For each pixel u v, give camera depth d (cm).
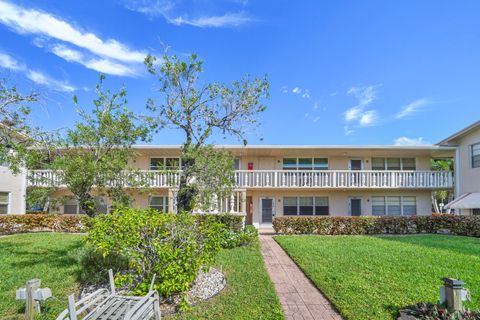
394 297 620
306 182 1939
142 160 2056
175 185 1141
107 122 901
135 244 608
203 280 746
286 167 2103
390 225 1702
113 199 931
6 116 912
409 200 2072
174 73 1002
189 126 1043
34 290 500
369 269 832
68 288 683
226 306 593
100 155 902
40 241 1311
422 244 1250
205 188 1029
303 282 770
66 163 838
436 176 1953
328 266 870
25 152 891
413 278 746
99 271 730
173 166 1085
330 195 2070
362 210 2064
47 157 920
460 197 1814
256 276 784
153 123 1001
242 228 1420
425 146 1892
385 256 991
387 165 2103
